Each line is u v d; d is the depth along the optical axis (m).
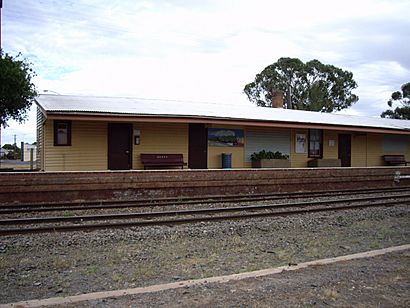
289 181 15.19
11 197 11.47
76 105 16.91
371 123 25.03
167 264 6.01
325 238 7.91
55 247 7.09
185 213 10.18
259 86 50.00
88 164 17.08
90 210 10.90
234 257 6.46
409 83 52.06
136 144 18.06
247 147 20.75
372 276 5.20
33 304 4.17
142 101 21.12
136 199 12.44
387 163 25.78
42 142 18.05
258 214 9.96
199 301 4.26
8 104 20.56
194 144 19.41
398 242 7.59
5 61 19.73
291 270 5.44
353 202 12.83
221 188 14.04
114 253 6.67
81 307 4.11
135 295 4.45
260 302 4.26
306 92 48.69
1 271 5.64
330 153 23.45
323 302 4.30
